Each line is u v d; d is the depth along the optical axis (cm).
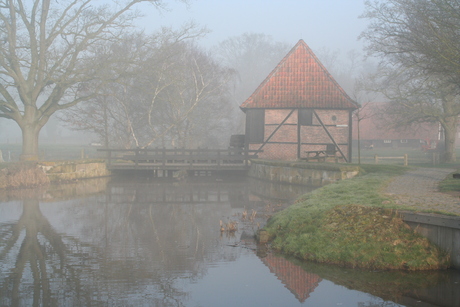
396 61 2419
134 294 721
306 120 2755
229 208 1544
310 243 898
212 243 1038
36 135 2406
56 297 704
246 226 1218
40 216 1384
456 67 1511
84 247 1005
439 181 1378
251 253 947
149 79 2966
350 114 2756
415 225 841
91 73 2419
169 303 683
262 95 2812
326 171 1923
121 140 3512
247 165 2769
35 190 2025
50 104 2447
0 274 814
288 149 2756
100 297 705
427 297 698
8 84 2273
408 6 1930
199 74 3534
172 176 2852
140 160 2883
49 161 2311
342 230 897
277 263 872
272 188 2094
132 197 1830
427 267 784
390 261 798
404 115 2872
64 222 1294
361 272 796
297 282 771
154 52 2816
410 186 1261
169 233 1148
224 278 793
